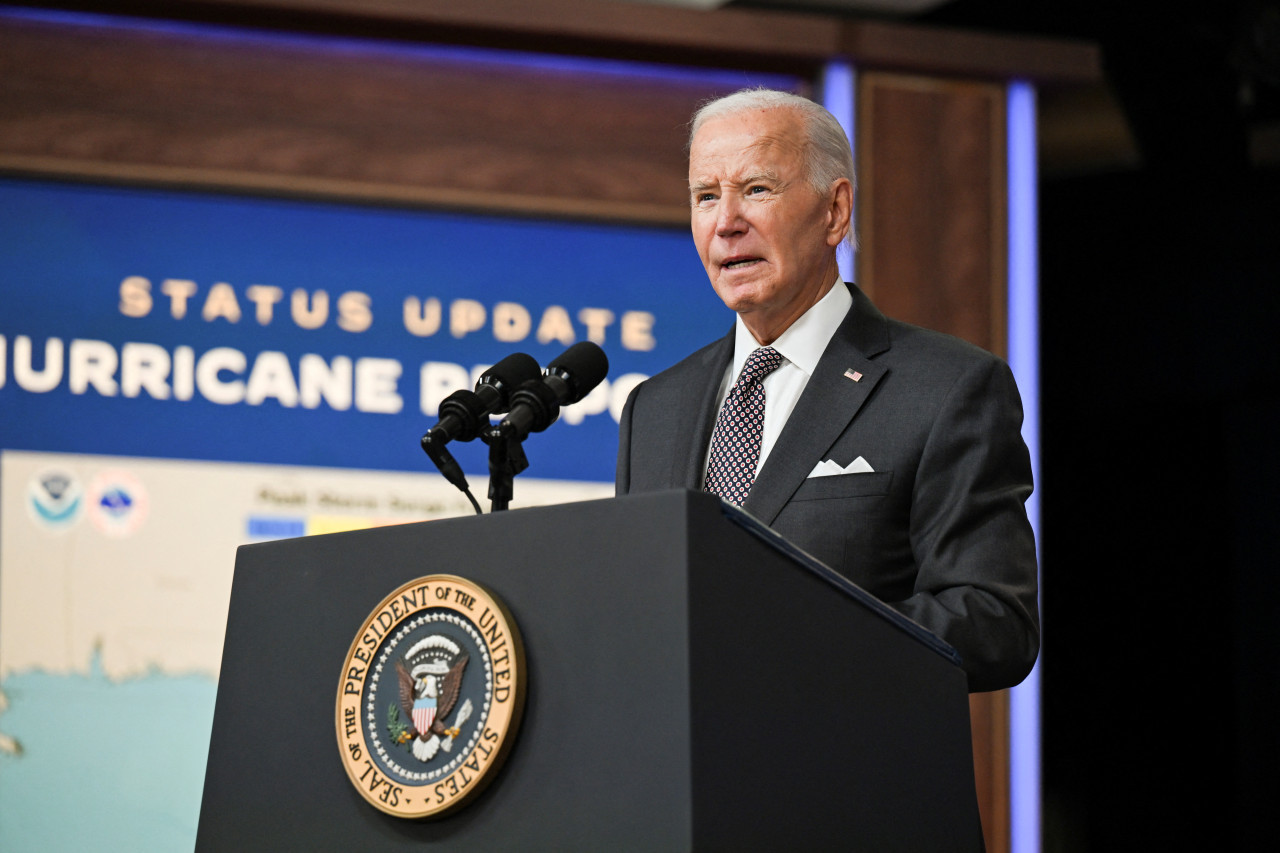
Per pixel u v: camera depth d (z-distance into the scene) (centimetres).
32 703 1319
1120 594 1653
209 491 1388
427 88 1537
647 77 1588
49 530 1350
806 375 625
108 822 1312
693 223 638
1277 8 1670
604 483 1464
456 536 407
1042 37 1742
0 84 1441
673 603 357
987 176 1625
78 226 1421
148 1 1457
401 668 399
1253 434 1681
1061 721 1627
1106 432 1670
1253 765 1641
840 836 378
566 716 370
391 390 1450
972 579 535
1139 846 1619
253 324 1434
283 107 1498
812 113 635
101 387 1388
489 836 374
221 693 449
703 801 344
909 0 1680
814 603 390
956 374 585
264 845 420
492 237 1507
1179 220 1703
